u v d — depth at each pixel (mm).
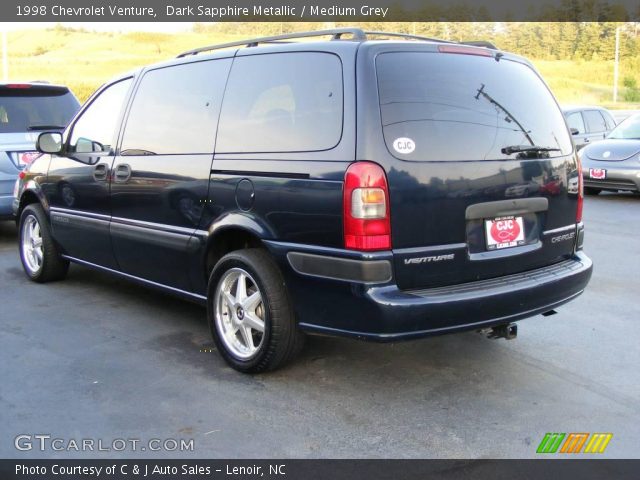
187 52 4875
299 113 3812
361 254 3430
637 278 6469
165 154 4645
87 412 3654
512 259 3879
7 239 8414
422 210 3529
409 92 3625
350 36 4152
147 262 4902
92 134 5496
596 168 11469
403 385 4004
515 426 3520
